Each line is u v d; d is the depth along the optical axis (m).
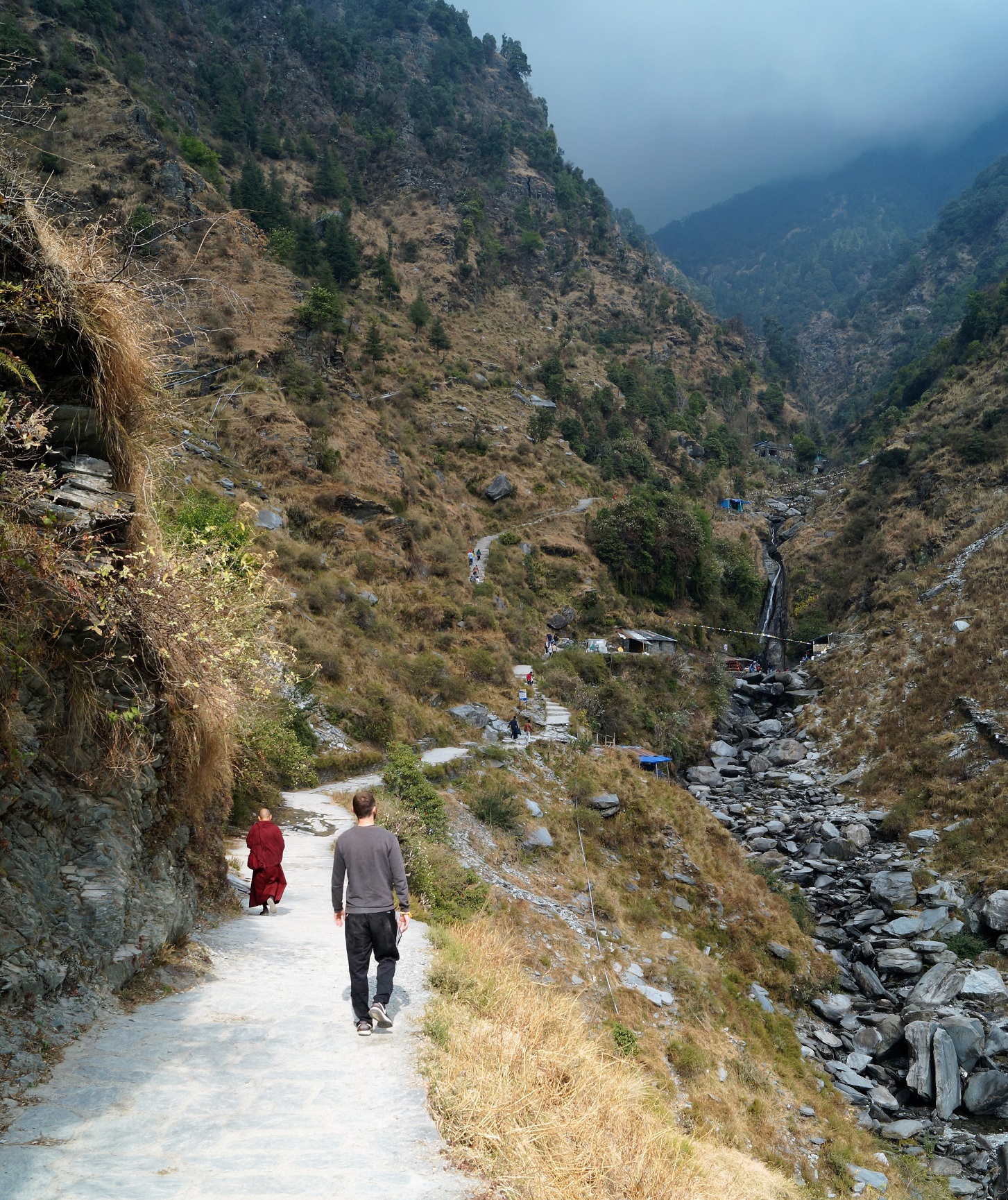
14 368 5.29
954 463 78.38
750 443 143.62
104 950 5.33
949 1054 20.81
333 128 167.75
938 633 55.16
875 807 42.31
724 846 32.03
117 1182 3.38
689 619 81.81
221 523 15.40
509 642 55.94
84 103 74.88
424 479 76.25
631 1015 18.58
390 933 5.59
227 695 6.97
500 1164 3.97
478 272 148.50
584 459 103.81
